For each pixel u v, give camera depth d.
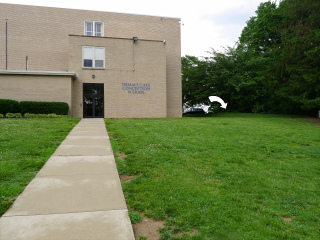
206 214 3.62
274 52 21.66
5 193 4.02
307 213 3.87
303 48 19.00
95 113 20.91
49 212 3.47
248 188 4.78
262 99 31.80
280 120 18.67
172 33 24.89
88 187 4.43
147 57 21.91
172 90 24.73
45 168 5.46
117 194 4.16
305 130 13.18
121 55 21.36
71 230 3.04
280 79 21.77
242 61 31.17
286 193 4.64
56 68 22.17
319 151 8.45
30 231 2.98
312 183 5.31
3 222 3.17
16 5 21.64
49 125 11.98
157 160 6.39
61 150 7.15
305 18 20.05
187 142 8.92
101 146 7.77
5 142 7.60
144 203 3.91
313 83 18.33
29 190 4.23
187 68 35.66
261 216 3.66
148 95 21.88
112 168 5.57
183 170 5.69
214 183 4.96
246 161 6.85
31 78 18.31
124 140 8.82
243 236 3.09
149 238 3.08
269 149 8.42
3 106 16.77
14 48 21.42
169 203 3.92
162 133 10.62
